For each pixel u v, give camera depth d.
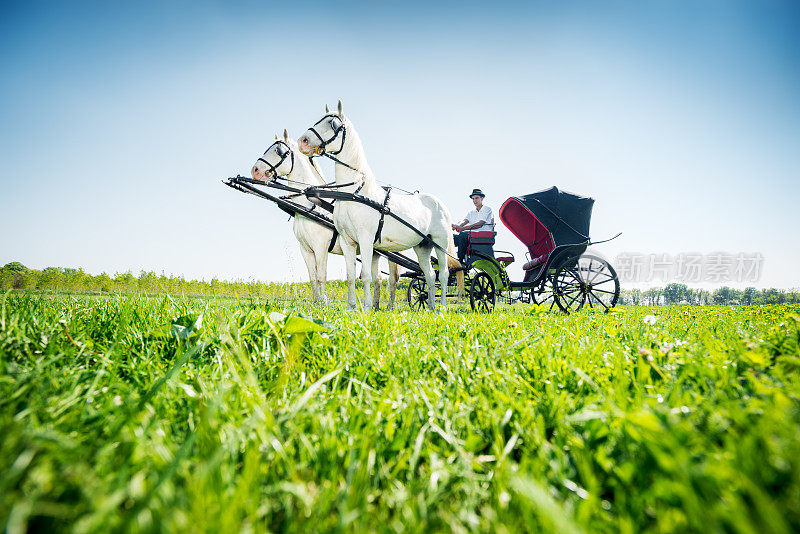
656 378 1.69
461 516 0.80
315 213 7.71
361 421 1.22
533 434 1.11
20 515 0.61
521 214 8.45
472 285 7.98
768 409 0.88
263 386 1.69
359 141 6.57
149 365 1.80
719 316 5.49
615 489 0.86
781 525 0.54
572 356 2.01
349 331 2.70
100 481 0.78
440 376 1.96
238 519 0.69
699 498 0.64
